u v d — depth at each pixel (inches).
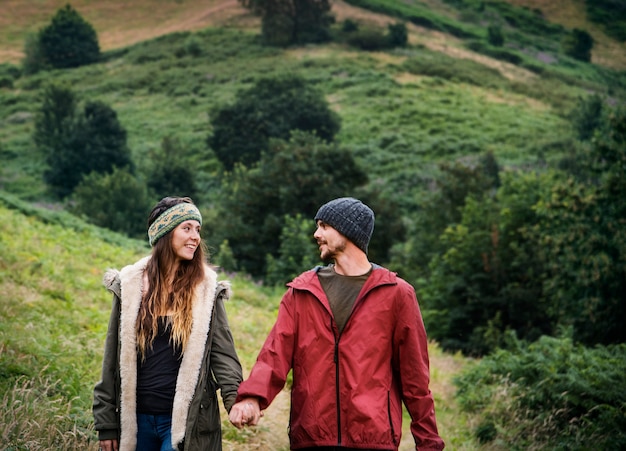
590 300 668.7
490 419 325.4
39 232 548.7
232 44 4055.1
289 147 1040.8
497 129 2795.3
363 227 142.3
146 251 660.1
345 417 133.2
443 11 4921.3
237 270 926.4
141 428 129.6
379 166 2422.5
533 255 799.7
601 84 3983.8
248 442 223.9
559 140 2657.5
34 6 5014.8
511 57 4082.2
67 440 174.6
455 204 1120.2
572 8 5157.5
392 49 3873.0
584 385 313.0
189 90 3358.8
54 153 2522.1
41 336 253.8
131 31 4601.4
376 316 138.0
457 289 812.6
